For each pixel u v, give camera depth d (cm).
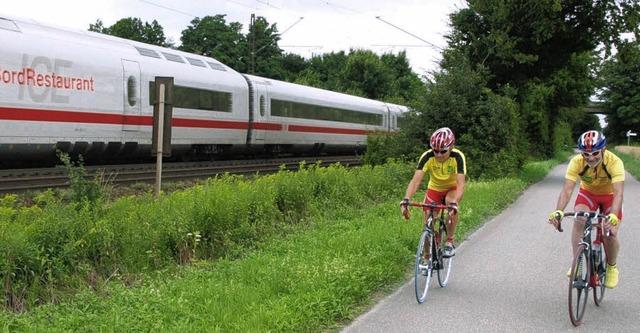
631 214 1295
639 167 2973
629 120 7612
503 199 1427
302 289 582
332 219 1096
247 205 950
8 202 791
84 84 1630
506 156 1970
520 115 2445
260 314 504
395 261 735
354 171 1487
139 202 884
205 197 887
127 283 671
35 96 1494
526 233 1018
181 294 563
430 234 627
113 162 1969
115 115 1734
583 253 542
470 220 1078
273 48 6431
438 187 673
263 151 2641
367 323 540
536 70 2577
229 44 6069
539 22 2267
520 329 529
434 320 550
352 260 688
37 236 636
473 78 2058
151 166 1886
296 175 1199
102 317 499
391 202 1300
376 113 3591
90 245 677
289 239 888
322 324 525
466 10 2453
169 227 783
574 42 2436
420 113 2092
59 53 1560
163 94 1019
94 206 780
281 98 2622
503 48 2325
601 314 576
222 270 702
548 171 2869
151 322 488
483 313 573
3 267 566
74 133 1612
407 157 2031
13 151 1473
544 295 640
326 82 7219
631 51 2338
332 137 3102
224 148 2317
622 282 697
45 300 585
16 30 1483
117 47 1797
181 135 2019
